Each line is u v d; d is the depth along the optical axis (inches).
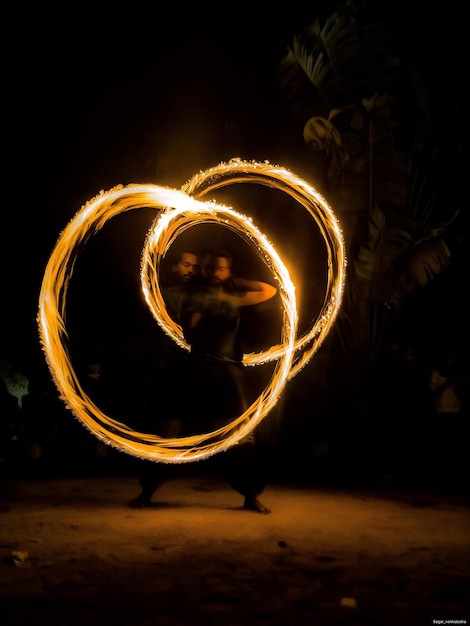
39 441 455.2
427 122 505.7
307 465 447.8
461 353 537.6
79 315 570.3
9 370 563.5
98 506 315.3
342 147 480.7
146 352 531.8
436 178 520.7
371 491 364.2
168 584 203.2
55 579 207.5
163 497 337.1
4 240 590.6
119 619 175.3
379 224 470.3
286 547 244.8
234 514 298.7
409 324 546.6
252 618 177.5
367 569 221.0
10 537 258.2
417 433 453.4
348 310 497.4
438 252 472.1
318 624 174.6
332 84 504.1
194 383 308.0
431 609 186.2
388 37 490.9
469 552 243.9
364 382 480.1
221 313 309.4
